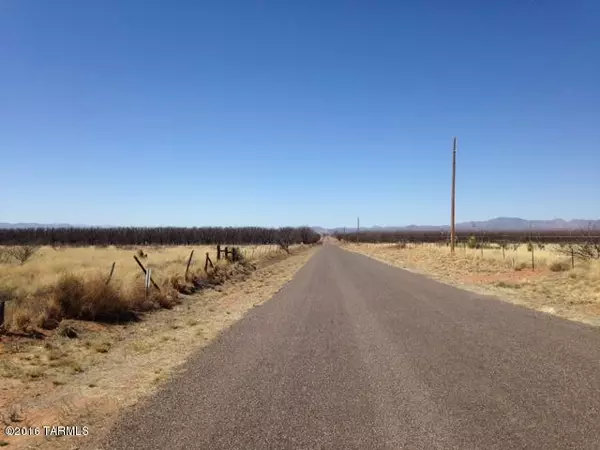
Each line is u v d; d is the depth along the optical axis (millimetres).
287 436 5238
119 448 5012
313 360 8656
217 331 11727
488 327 11781
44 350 9406
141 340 10789
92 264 27281
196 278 21938
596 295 16359
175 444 5070
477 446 4918
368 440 5105
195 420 5754
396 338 10547
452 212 43844
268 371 7930
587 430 5297
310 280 25734
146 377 7777
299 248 89375
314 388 6965
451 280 25172
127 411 6141
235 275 27547
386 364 8305
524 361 8383
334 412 5965
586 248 28141
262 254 48844
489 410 5961
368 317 13477
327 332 11375
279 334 11203
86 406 6379
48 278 18016
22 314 10695
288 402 6359
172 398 6605
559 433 5215
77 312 12219
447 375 7559
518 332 11109
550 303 16031
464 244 56969
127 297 14000
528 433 5227
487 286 21703
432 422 5586
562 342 9969
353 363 8406
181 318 13898
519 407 6059
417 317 13398
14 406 6449
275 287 22469
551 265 26375
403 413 5898
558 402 6230
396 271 32250
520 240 78250
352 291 20172
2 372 7926
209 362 8609
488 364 8203
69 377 7871
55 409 6316
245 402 6379
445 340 10266
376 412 5945
